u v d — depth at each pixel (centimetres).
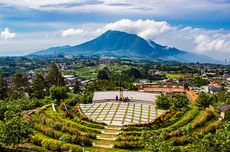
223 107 8362
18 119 6091
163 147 4581
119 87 13675
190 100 10750
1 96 14225
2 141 5816
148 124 7394
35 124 7225
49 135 6669
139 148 6116
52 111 8644
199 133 6638
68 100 10138
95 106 10169
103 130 7300
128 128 7238
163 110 9538
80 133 6775
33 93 14238
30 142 6238
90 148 6162
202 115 8025
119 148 6169
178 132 6669
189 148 5044
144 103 10719
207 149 4272
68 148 5812
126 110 9531
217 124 7131
